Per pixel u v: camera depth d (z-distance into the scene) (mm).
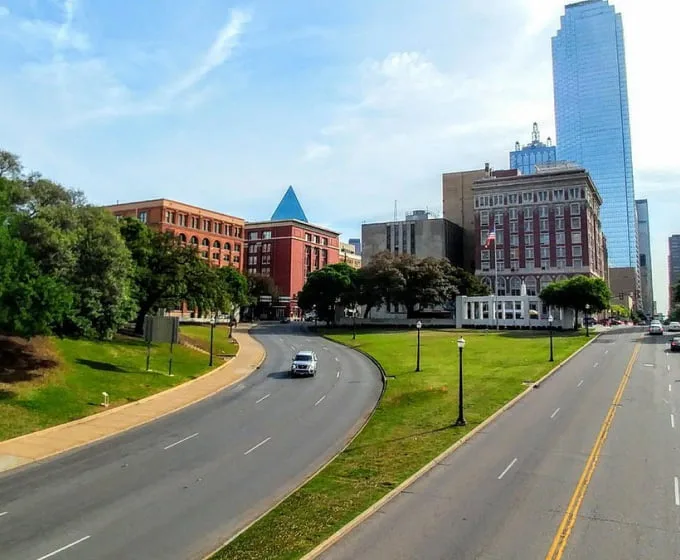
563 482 19125
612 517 15945
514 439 25125
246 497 19031
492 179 134500
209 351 61906
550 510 16531
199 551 14758
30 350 40812
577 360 52062
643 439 24766
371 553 13836
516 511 16484
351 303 105875
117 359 46594
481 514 16297
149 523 16703
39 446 25625
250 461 23484
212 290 64000
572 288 80812
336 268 111562
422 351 59750
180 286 60219
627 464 21125
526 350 58656
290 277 149250
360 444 25359
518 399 34281
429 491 18469
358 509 16875
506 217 132500
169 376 44312
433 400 34000
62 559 14242
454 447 23844
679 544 14141
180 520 16938
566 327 88000
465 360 51812
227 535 15797
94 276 42250
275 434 28250
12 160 45688
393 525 15609
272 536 15055
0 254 31656
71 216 42656
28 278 33250
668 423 27703
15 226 38000
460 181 162875
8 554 14570
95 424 30141
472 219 159750
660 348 60469
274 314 148625
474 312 97500
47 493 19516
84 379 37906
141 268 57656
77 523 16703
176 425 30453
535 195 130375
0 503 18516
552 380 41281
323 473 21016
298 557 13656
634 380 40812
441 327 98562
